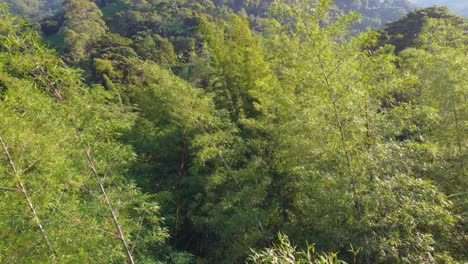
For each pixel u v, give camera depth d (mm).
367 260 5887
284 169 8578
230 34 12711
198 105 9781
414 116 7020
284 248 4172
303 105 7531
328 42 6801
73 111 5500
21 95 5738
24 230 5980
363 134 6477
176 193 11242
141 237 7594
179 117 10266
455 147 7285
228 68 12031
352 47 6801
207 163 10383
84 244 5930
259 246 8688
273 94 9188
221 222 8984
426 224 5926
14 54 5148
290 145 8078
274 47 11664
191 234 11750
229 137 9086
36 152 6117
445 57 8031
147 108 13031
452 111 7512
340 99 6496
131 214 8625
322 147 6672
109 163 6855
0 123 5539
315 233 7340
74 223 5695
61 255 5766
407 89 8055
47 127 6605
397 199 5789
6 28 5117
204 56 23297
